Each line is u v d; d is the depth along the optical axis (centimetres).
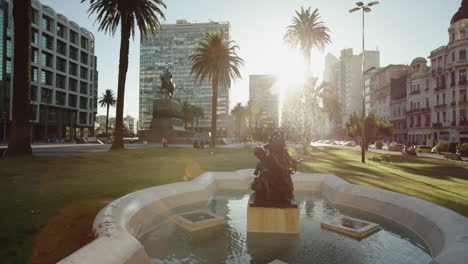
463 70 4931
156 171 1155
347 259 353
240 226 490
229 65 3731
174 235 441
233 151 2817
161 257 359
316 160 1947
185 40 14700
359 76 12781
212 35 3753
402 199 538
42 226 432
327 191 732
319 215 552
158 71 14712
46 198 621
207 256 362
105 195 657
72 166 1246
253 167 1330
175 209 591
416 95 6106
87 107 8369
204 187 717
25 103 1467
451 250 303
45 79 6744
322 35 3631
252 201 492
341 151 3462
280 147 529
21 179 890
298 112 4003
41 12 6488
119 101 2334
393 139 7212
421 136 6019
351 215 552
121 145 2323
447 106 5216
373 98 8662
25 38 1474
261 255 365
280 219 462
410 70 6681
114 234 342
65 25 7319
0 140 5828
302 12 3725
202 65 3716
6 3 5919
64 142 5962
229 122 14500
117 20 2378
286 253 372
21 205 556
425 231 426
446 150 3662
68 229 420
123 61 2348
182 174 1062
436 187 832
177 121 5634
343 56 13675
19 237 388
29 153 1474
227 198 709
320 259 353
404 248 390
